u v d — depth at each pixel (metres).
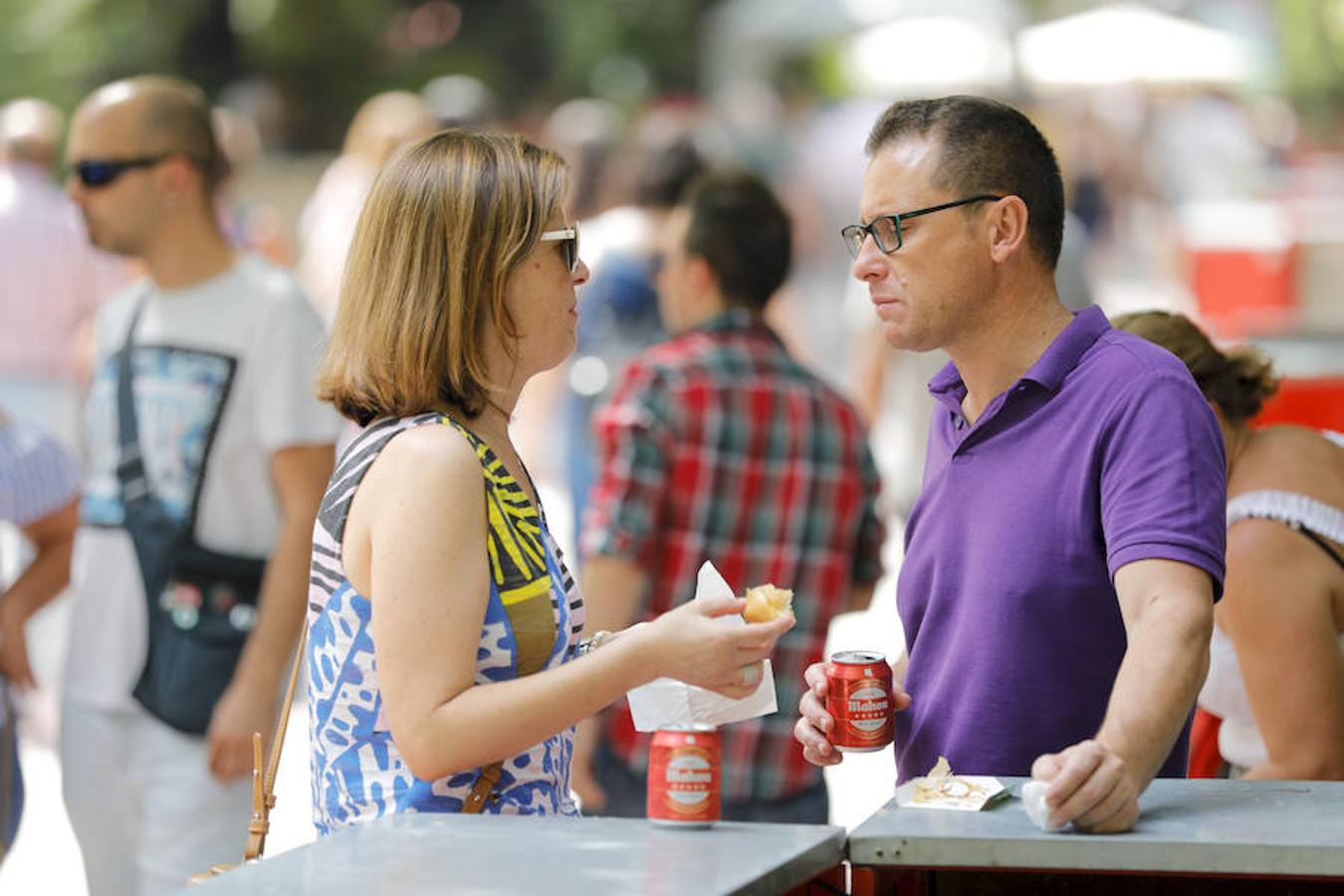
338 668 8.30
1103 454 8.65
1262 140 73.00
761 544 13.44
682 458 13.36
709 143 44.56
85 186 13.45
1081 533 8.71
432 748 7.92
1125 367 8.72
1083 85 69.19
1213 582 8.30
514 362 8.60
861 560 13.92
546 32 87.75
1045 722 8.83
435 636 7.95
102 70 75.62
